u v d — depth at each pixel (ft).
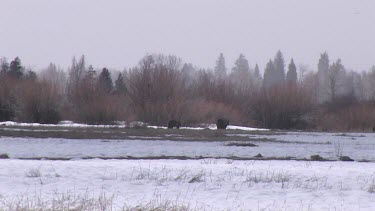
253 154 136.87
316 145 177.78
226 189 75.36
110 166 92.48
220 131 248.32
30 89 298.15
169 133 219.41
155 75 310.86
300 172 90.58
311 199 69.72
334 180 84.07
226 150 145.38
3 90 305.32
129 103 304.09
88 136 190.60
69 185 76.07
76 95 305.73
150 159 117.70
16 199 63.57
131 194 70.54
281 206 64.08
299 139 210.79
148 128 254.06
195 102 306.35
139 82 306.14
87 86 307.17
